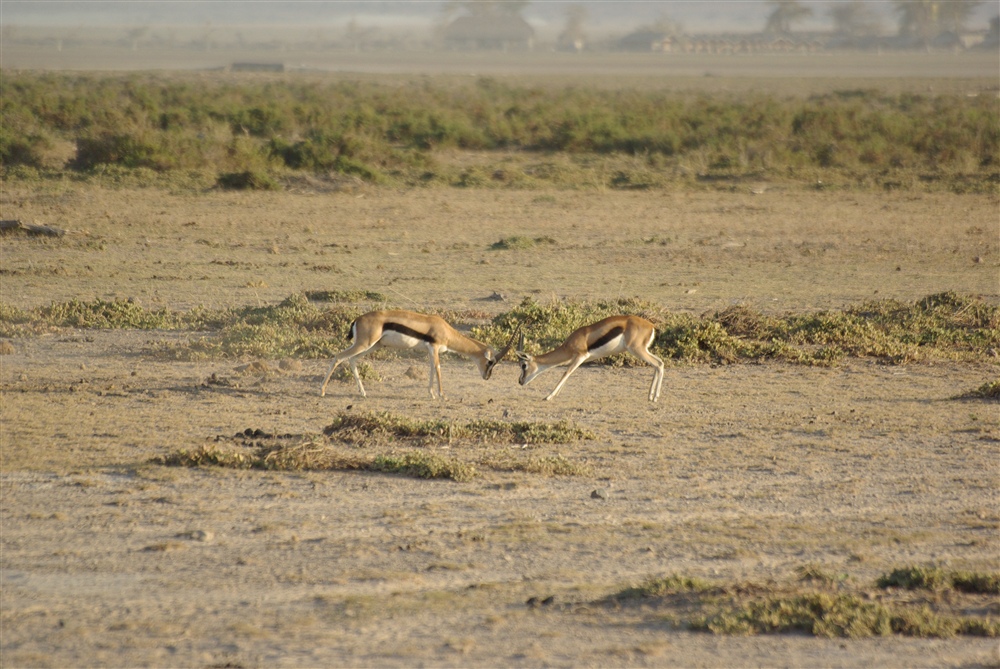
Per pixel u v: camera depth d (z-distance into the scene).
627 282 84.06
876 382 52.59
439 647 20.97
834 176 162.25
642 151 188.62
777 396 49.16
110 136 156.12
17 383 48.75
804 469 36.69
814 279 86.25
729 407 46.72
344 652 20.73
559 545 28.36
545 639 21.44
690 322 61.78
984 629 21.77
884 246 103.62
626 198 142.00
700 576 25.95
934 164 172.88
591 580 25.72
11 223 100.81
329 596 24.12
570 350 48.31
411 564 26.70
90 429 40.56
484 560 27.12
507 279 85.19
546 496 33.28
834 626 21.77
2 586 24.83
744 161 171.88
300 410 44.75
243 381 50.16
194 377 51.12
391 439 40.12
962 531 30.09
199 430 40.84
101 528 29.28
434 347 48.19
